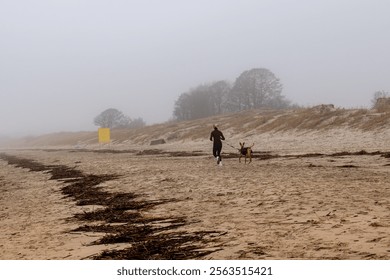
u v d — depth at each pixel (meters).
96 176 34.78
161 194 21.55
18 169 55.16
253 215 14.34
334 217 12.82
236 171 30.78
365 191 17.64
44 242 12.93
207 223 13.71
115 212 17.64
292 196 17.47
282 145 68.50
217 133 36.91
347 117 73.00
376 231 10.72
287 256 9.26
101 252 11.02
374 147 48.28
